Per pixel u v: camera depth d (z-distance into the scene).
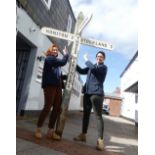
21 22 5.73
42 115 3.82
